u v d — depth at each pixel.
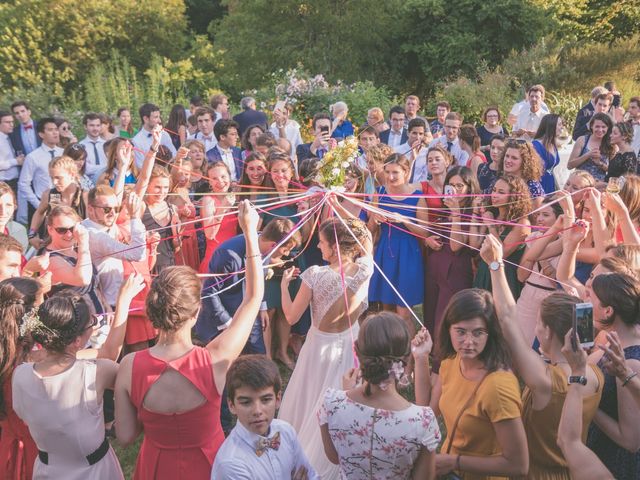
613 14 22.16
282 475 2.79
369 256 4.34
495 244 3.20
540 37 20.86
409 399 5.49
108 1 20.77
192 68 20.92
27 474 3.30
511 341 3.05
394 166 5.84
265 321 5.29
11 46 19.28
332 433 2.87
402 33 22.17
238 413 2.78
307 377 4.20
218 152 8.72
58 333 2.97
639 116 10.05
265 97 15.88
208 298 4.74
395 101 16.95
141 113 9.33
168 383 2.90
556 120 7.82
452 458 2.98
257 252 3.16
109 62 19.02
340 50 21.14
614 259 3.74
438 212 5.76
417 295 5.85
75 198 6.25
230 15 22.53
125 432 2.98
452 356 3.17
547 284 4.90
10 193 5.00
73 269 4.41
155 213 5.51
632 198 4.98
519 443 2.83
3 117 9.61
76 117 14.77
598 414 3.09
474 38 20.91
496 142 7.49
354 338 4.23
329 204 5.25
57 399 2.96
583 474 2.70
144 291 4.90
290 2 20.55
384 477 2.80
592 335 2.85
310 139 13.45
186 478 2.94
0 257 3.97
